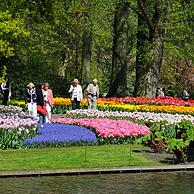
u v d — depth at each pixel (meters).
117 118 23.53
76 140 17.38
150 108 28.67
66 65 51.84
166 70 55.62
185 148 14.62
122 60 38.19
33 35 34.88
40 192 10.66
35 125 18.08
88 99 29.16
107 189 11.08
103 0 39.09
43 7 21.61
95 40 50.84
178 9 33.56
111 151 16.16
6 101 35.47
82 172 12.70
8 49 19.80
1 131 16.53
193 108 29.11
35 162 13.79
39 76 40.44
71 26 40.19
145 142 17.02
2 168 12.79
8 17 18.86
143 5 33.44
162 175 12.84
